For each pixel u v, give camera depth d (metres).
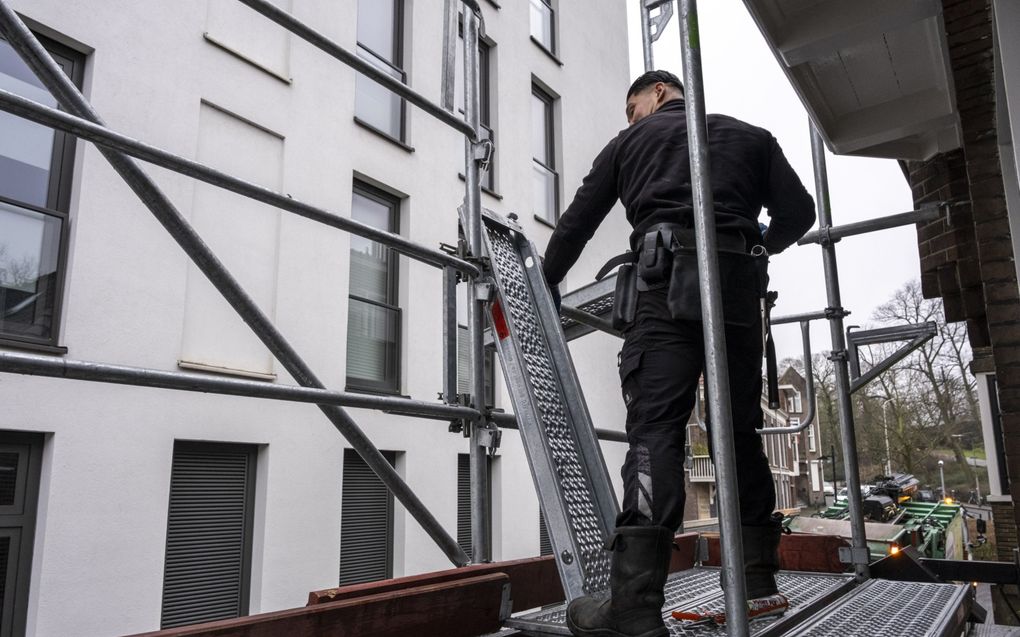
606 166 2.01
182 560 6.50
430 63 9.91
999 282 3.64
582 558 1.75
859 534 3.15
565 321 3.58
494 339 2.10
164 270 6.45
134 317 6.21
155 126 6.60
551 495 1.81
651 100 2.19
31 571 5.51
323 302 7.82
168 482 6.25
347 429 2.56
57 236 6.00
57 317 5.88
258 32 7.65
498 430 2.29
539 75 12.36
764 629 1.85
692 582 2.74
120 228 6.19
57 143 6.11
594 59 14.08
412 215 9.23
